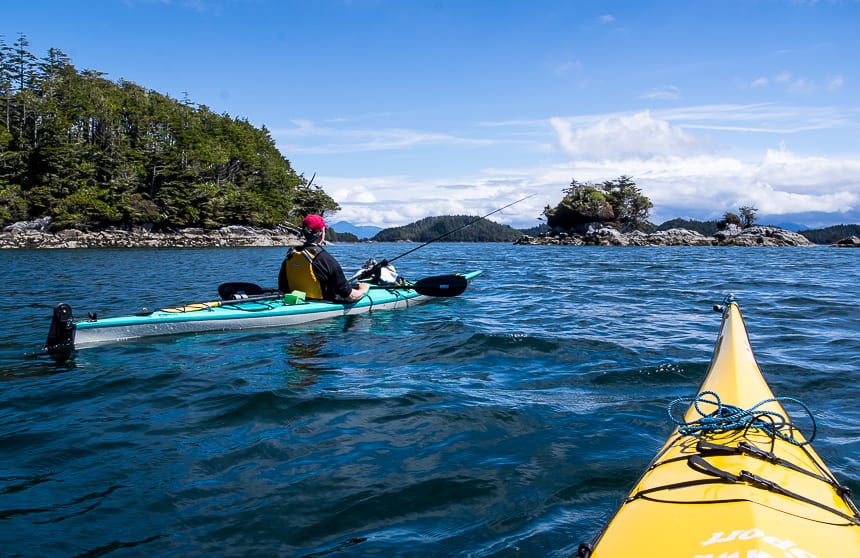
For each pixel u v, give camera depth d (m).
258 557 2.79
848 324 8.72
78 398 5.14
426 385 5.49
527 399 5.07
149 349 6.96
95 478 3.61
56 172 73.00
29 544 2.87
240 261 30.75
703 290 13.70
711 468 2.54
